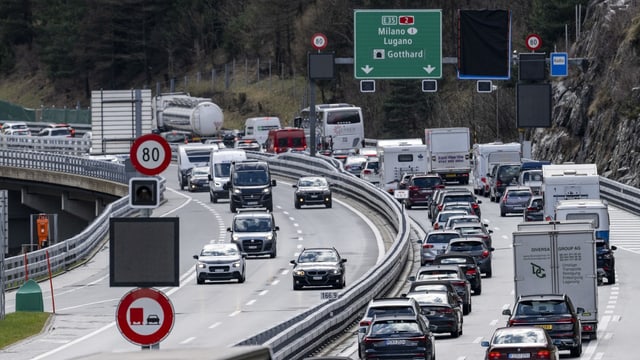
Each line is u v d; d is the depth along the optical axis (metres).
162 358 31.61
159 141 51.53
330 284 141.62
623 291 135.25
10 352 101.88
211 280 150.88
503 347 75.94
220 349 33.75
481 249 146.62
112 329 115.25
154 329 47.38
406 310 87.12
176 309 129.00
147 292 47.38
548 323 90.38
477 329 109.12
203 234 198.25
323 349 97.19
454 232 151.38
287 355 80.50
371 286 123.06
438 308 102.19
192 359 31.50
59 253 172.38
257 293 141.38
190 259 175.00
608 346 97.94
